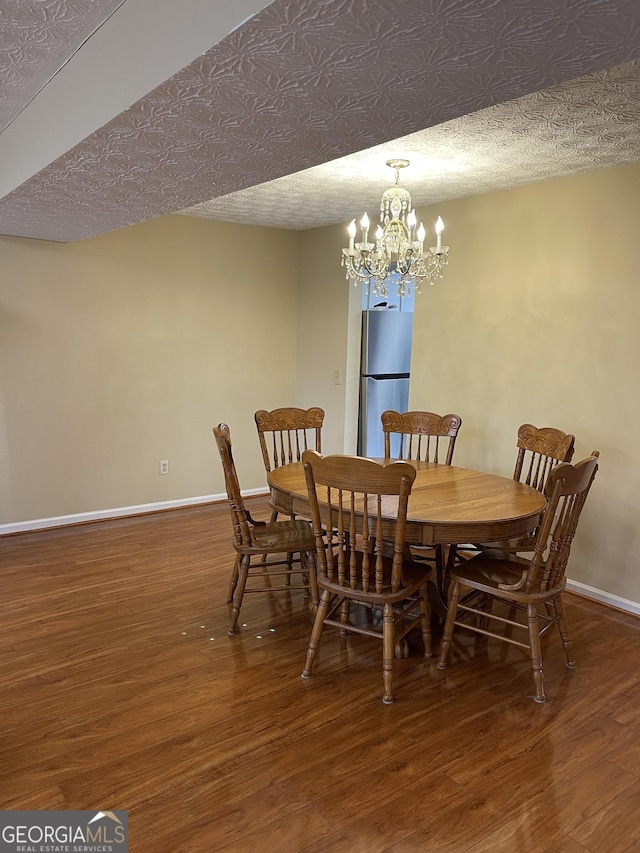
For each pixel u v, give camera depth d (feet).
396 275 17.22
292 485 10.04
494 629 10.41
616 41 4.15
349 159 10.36
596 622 10.71
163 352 15.81
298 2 3.62
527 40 4.11
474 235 13.16
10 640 9.60
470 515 8.57
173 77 4.76
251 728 7.61
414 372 14.73
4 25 5.68
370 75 4.73
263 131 6.07
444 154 10.01
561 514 8.15
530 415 12.44
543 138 9.14
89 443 14.98
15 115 8.29
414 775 6.87
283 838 5.97
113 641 9.63
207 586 11.75
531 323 12.26
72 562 12.73
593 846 5.97
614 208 10.84
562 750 7.35
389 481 7.84
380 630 10.19
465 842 5.98
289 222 16.49
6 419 13.78
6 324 13.51
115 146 6.59
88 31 5.88
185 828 6.05
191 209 14.71
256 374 17.63
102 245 14.55
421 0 3.59
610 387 11.12
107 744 7.25
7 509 14.10
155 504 16.22
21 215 10.51
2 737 7.33
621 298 10.85
